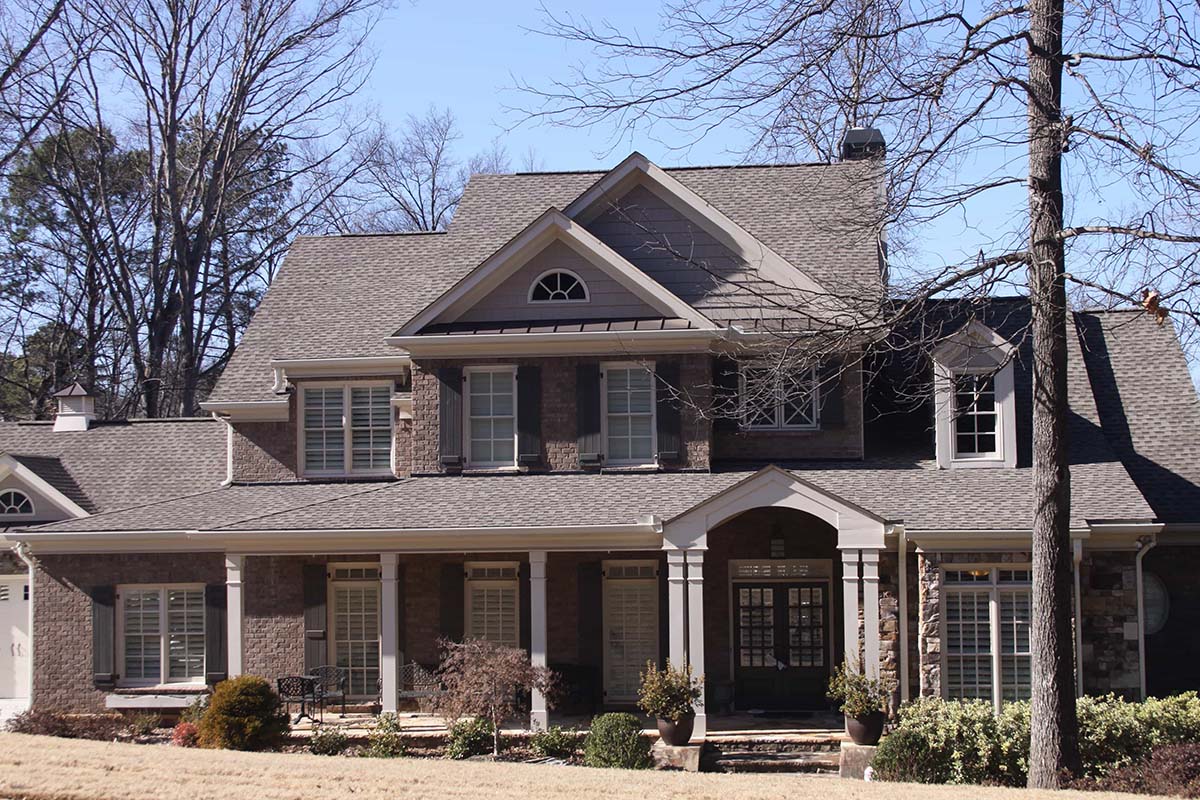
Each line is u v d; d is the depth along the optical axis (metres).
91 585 26.83
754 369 22.88
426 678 26.25
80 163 47.16
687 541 23.34
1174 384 28.03
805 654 25.84
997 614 22.88
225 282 50.59
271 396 28.38
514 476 26.66
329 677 26.20
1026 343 27.48
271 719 22.86
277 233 50.81
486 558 26.39
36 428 32.00
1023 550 22.80
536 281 26.97
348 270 31.03
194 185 44.66
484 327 26.86
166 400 50.06
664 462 26.20
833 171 30.11
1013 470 25.28
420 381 27.16
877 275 23.31
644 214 27.97
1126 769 18.23
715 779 16.34
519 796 14.66
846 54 17.48
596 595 25.83
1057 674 17.94
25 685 28.73
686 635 24.08
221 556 26.67
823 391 26.72
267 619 26.83
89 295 47.44
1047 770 17.86
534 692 23.80
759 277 27.30
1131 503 23.19
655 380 26.44
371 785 15.12
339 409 28.42
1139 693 22.88
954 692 22.95
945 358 25.36
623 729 22.16
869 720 22.03
